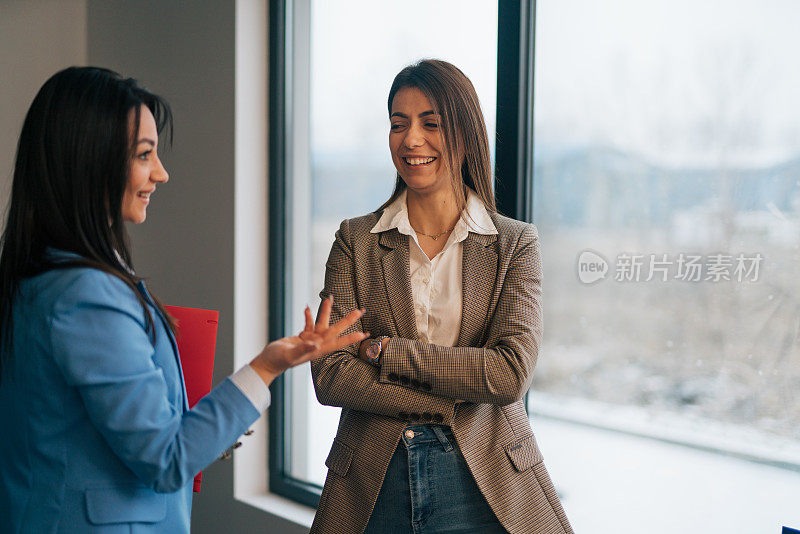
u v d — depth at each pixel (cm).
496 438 155
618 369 198
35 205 117
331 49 276
